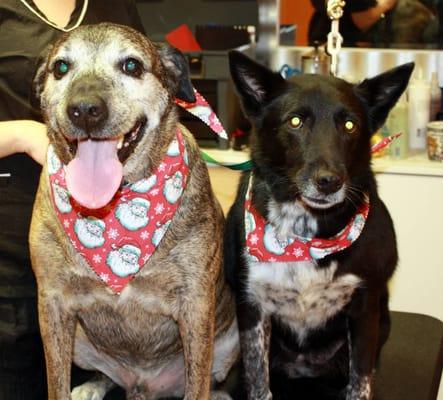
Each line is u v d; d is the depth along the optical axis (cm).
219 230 95
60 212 87
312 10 188
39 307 91
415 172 159
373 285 94
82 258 88
